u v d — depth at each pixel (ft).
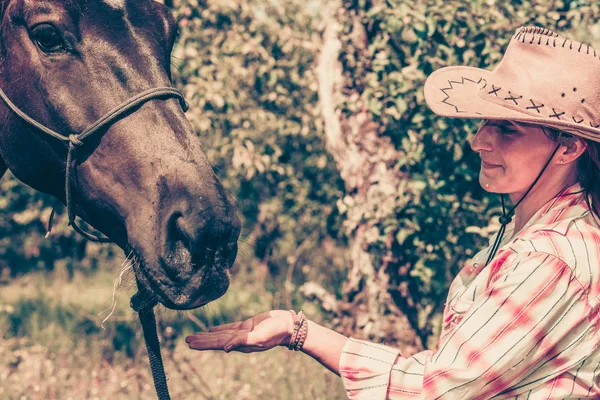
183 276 5.71
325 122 14.51
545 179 5.18
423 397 4.83
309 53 18.43
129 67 6.20
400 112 12.89
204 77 16.55
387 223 13.14
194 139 6.21
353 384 5.11
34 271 31.04
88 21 6.22
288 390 15.16
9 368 16.51
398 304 13.84
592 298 4.74
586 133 4.79
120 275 6.25
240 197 19.71
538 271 4.70
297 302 21.08
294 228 21.81
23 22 6.46
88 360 17.74
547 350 4.71
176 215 5.78
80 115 6.25
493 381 4.70
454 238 13.47
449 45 13.28
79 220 19.71
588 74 4.92
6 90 6.78
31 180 7.02
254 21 17.79
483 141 5.19
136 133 6.09
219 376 16.39
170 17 6.82
